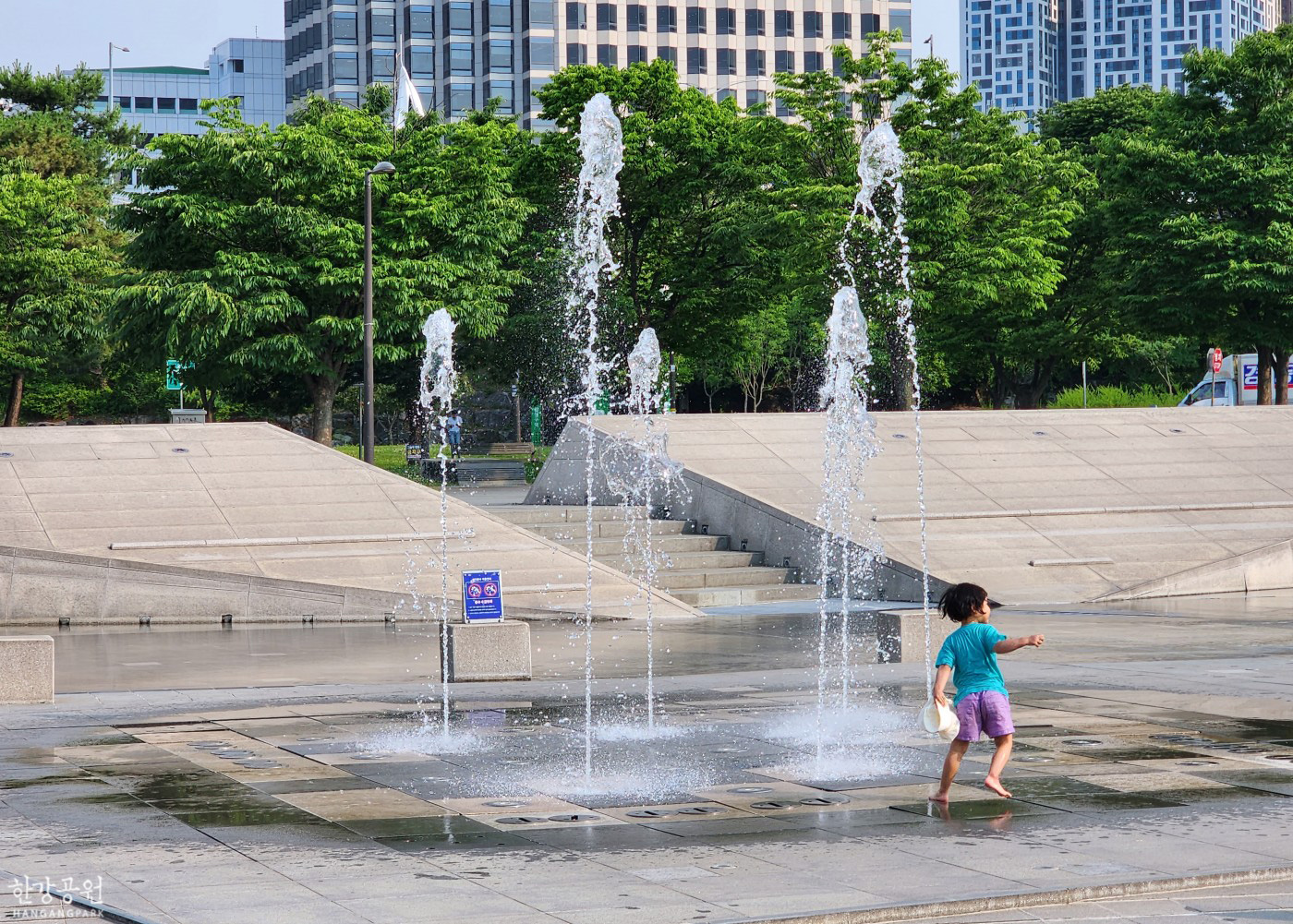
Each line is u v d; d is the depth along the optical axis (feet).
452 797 33.60
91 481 86.43
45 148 208.13
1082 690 50.83
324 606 78.79
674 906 24.11
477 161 151.94
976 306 169.89
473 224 148.36
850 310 99.91
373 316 140.87
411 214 144.15
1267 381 160.15
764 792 33.96
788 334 222.48
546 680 55.67
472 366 194.39
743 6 404.98
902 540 92.22
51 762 38.24
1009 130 163.94
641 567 89.97
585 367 176.55
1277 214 150.41
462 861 27.35
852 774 36.06
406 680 56.24
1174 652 62.90
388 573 82.79
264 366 143.84
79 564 77.36
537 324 174.09
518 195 173.78
